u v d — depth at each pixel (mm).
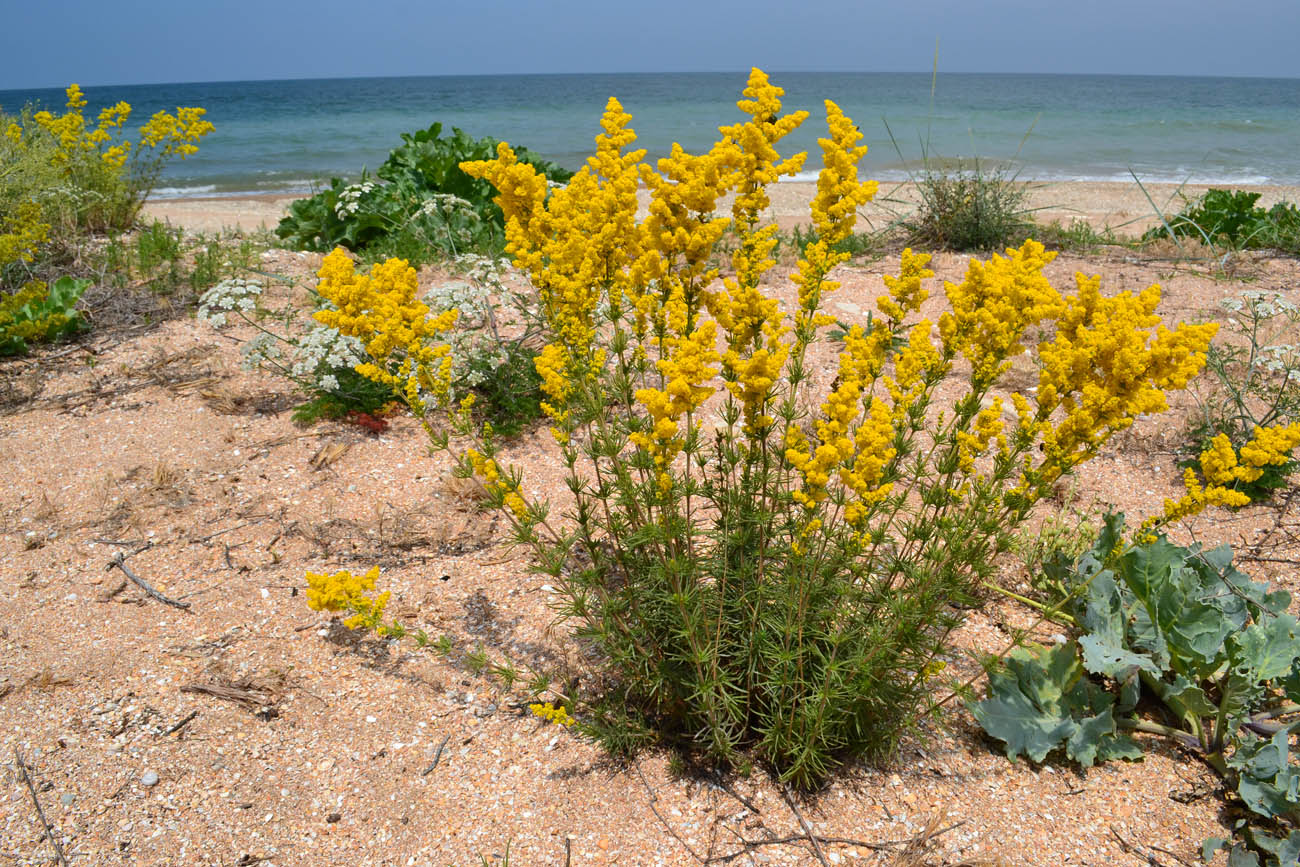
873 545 2939
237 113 54938
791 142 29031
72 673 3357
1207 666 3113
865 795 2932
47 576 3949
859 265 8938
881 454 2453
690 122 43562
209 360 6109
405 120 46344
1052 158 25625
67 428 5230
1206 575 3520
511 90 109625
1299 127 38969
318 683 3391
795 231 9328
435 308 5301
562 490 4664
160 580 3957
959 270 8578
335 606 2959
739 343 2873
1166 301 7340
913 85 127125
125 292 7172
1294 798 2656
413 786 2941
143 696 3266
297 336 6184
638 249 3100
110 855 2650
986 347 2797
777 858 2688
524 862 2666
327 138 35125
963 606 3826
